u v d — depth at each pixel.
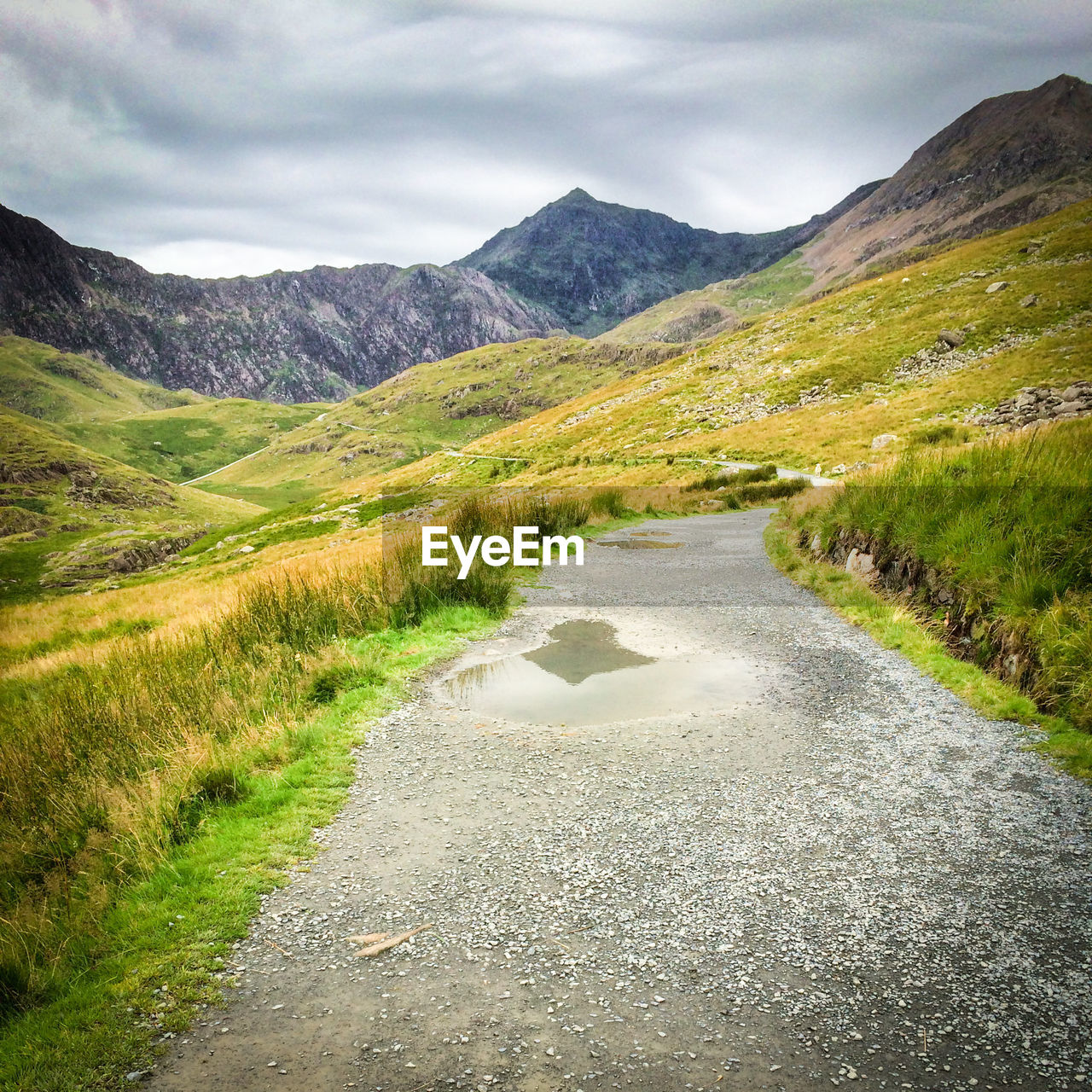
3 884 4.81
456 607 11.52
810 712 7.13
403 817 5.35
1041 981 3.49
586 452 81.69
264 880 4.62
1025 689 6.85
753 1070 3.05
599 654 9.47
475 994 3.56
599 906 4.22
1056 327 62.75
